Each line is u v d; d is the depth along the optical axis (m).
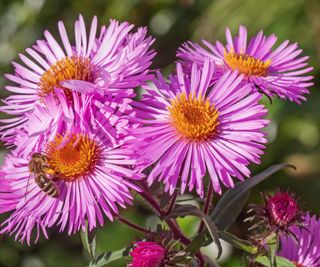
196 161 0.34
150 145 0.34
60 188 0.35
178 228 0.37
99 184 0.35
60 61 0.37
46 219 0.35
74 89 0.34
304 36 0.57
